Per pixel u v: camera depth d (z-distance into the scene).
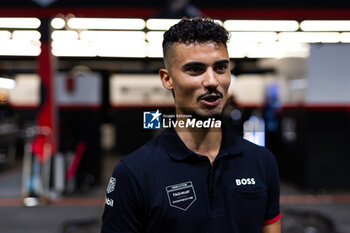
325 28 4.72
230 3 4.53
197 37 0.69
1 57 5.34
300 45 5.14
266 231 0.82
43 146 4.61
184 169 0.71
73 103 5.25
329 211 4.20
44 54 4.74
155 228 0.69
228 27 4.70
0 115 7.43
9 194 5.09
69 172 5.00
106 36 4.89
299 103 5.43
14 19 4.60
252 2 4.54
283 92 6.07
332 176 5.25
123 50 5.05
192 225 0.69
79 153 5.07
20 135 7.06
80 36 4.83
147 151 0.73
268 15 4.55
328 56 5.12
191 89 0.71
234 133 0.84
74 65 5.26
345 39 4.86
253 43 5.00
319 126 5.23
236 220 0.72
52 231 3.57
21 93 7.73
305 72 5.23
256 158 0.78
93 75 5.30
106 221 0.73
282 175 6.00
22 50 5.09
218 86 0.71
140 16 4.55
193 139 0.75
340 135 5.22
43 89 4.75
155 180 0.70
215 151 0.77
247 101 7.36
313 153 5.23
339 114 5.21
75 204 4.48
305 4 4.57
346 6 4.58
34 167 4.58
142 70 5.69
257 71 6.03
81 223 3.50
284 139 5.92
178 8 4.53
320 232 3.22
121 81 7.83
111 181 0.74
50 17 4.62
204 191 0.70
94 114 5.31
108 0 4.54
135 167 0.71
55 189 4.86
